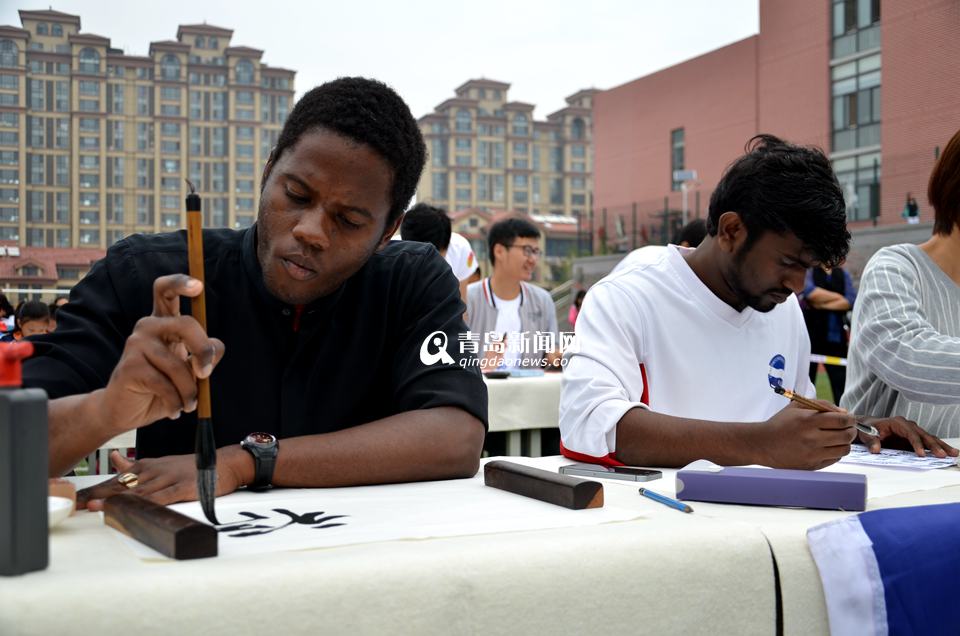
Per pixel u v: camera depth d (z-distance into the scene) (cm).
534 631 70
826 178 145
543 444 343
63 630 56
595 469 125
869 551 83
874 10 2003
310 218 114
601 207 3025
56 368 111
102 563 65
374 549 71
